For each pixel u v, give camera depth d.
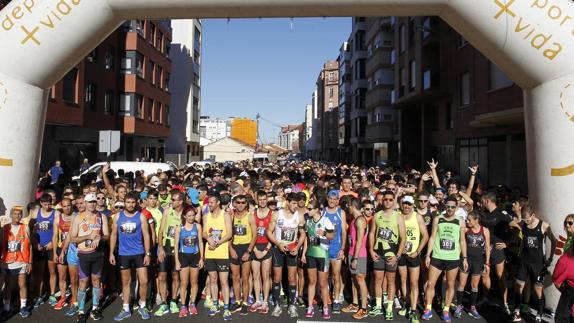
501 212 6.74
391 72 32.41
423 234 6.17
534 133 6.89
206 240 6.43
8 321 5.89
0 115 7.01
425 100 23.52
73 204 6.83
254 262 6.47
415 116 28.06
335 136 72.00
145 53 29.89
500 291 6.70
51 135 20.16
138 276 6.13
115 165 15.14
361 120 41.84
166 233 6.45
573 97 6.42
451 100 20.94
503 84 14.94
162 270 6.38
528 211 6.02
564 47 6.39
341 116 55.59
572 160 6.41
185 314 6.19
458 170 19.59
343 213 6.39
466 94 18.84
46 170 18.28
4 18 6.98
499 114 13.87
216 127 107.06
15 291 6.95
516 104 13.93
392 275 6.10
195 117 47.28
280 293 6.41
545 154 6.67
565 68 6.45
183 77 44.38
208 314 6.27
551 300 6.35
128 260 6.05
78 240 5.85
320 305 6.71
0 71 7.04
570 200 6.39
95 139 24.33
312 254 6.20
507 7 6.48
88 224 5.93
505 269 6.57
